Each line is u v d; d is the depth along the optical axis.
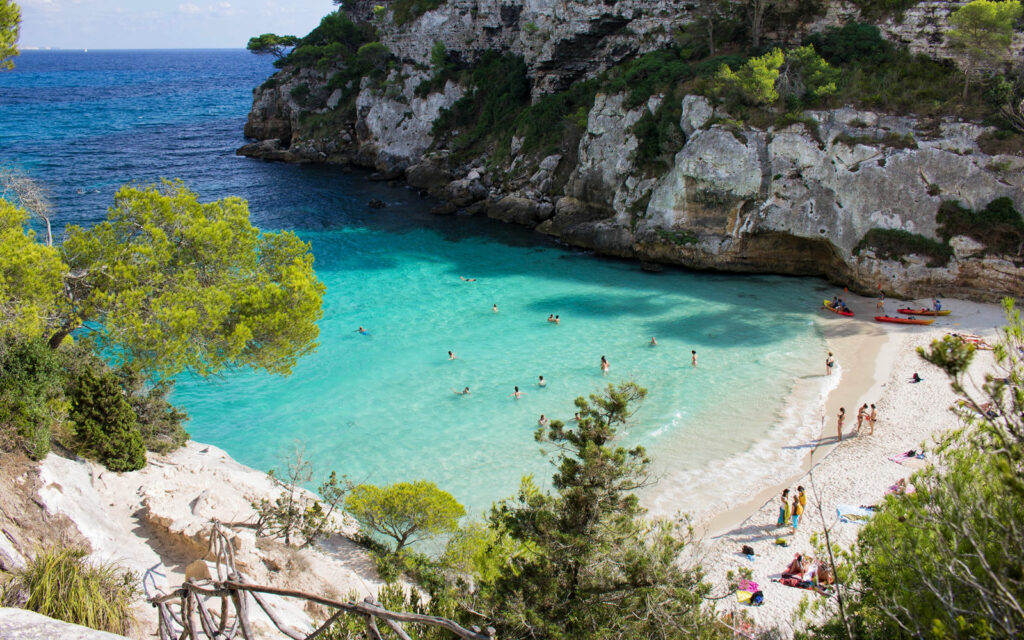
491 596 15.55
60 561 11.57
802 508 25.23
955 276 48.09
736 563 23.05
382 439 31.98
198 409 34.72
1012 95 48.81
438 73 96.56
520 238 69.62
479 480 28.69
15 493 17.27
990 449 9.70
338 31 116.38
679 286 54.09
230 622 13.65
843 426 32.56
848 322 45.44
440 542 24.16
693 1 72.44
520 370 38.97
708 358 40.41
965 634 8.53
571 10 79.56
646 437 31.91
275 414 34.28
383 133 100.31
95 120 147.88
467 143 90.81
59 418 21.91
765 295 51.38
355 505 22.66
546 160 75.62
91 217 70.12
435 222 75.62
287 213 77.25
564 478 15.96
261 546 19.34
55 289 20.53
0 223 20.28
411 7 103.88
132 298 20.64
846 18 62.38
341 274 56.47
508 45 93.25
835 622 11.75
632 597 14.84
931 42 57.91
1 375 19.00
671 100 60.75
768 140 53.75
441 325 45.72
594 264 60.59
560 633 14.08
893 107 52.03
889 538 11.37
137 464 22.80
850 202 50.84
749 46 64.69
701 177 55.47
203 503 21.38
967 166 47.88
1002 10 49.34
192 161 105.94
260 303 22.73
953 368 8.33
